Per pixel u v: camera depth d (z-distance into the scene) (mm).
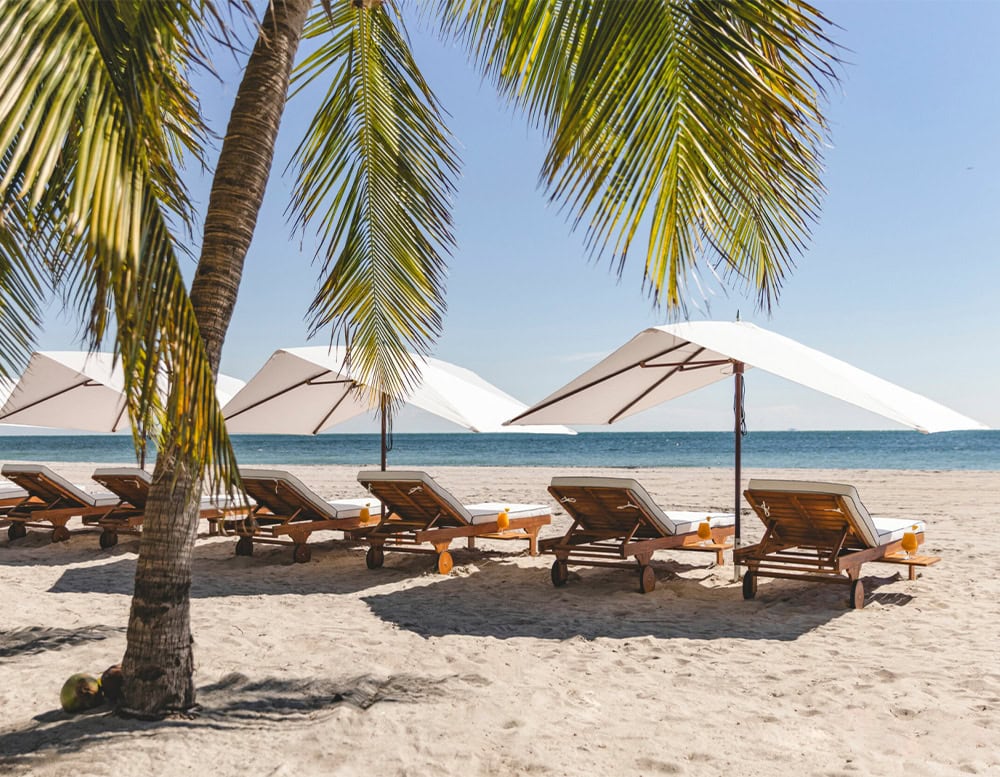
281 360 7906
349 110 5254
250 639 4934
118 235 2227
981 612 5738
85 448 74812
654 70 2965
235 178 3438
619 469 32000
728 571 7465
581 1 3225
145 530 3471
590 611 5906
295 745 3188
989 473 26812
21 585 6770
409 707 3678
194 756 3045
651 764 3049
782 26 2967
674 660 4578
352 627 5309
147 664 3443
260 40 3523
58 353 8609
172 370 2568
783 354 5922
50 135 2102
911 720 3529
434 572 7477
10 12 2098
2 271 3717
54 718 3453
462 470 32562
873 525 6160
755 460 45438
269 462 48875
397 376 5539
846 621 5539
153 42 2467
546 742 3270
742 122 2930
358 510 8477
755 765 3043
